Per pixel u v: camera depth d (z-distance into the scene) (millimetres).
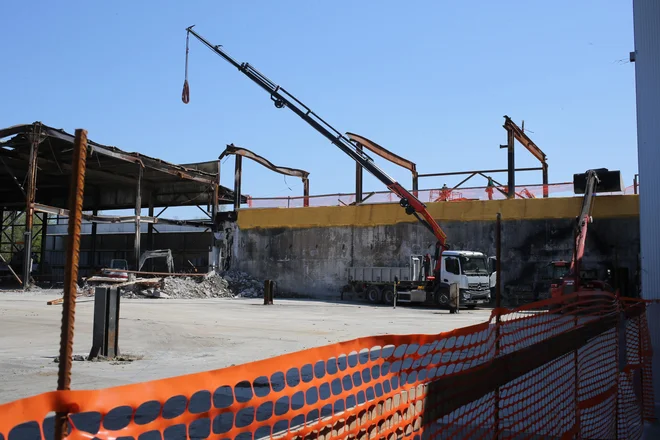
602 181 34250
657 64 12539
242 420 6332
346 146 34031
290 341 14062
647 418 7504
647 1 12734
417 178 42125
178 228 57000
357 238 41250
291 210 43625
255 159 45938
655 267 12203
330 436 2732
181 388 2121
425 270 34531
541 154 42719
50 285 45281
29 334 14617
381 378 3207
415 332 17109
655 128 12414
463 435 5145
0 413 1605
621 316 7227
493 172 39188
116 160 42000
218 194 50469
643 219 12414
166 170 42719
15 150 41969
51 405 1729
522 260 35844
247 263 44562
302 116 33906
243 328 17203
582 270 30359
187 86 29812
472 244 37344
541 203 35844
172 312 23609
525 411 6527
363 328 18016
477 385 4070
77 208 1984
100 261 57938
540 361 5246
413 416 3277
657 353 9867
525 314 23750
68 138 37688
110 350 10820
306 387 2688
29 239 38094
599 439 6047
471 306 32594
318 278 42156
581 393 6805
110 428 5793
